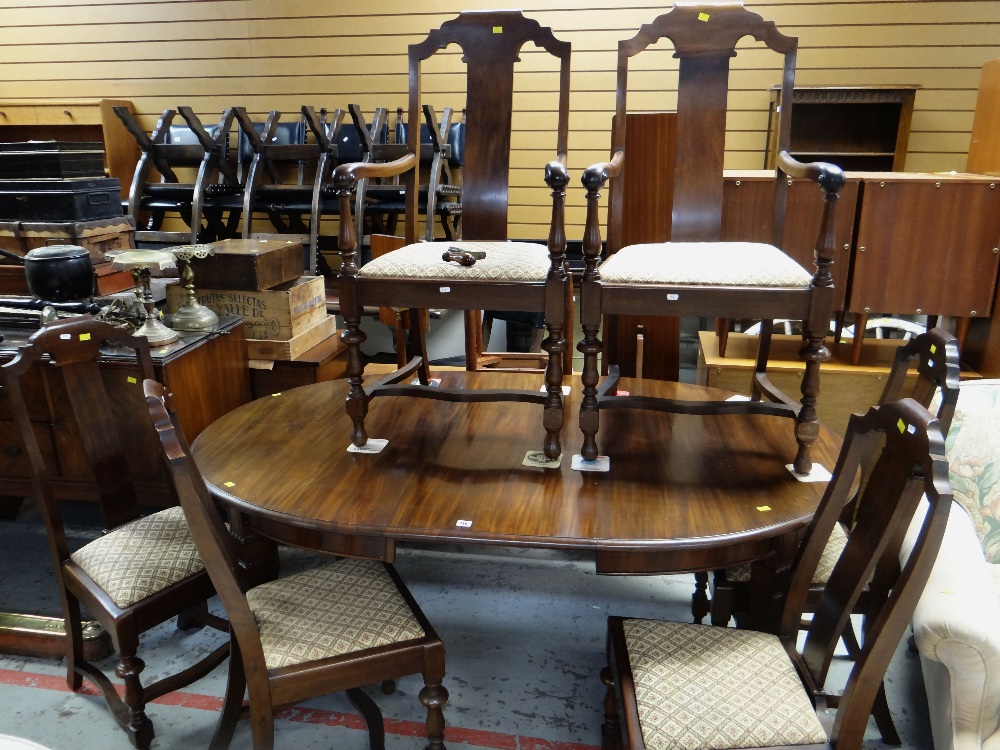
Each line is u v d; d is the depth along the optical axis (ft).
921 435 3.35
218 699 6.04
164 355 7.22
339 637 4.52
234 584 3.99
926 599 4.52
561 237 4.97
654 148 8.30
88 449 5.77
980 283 7.89
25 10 14.29
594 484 5.10
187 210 13.16
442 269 5.27
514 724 5.72
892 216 7.82
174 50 14.03
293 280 9.64
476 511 4.71
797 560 4.37
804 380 5.08
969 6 11.39
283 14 13.48
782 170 6.21
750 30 6.41
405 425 6.23
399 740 5.57
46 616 6.62
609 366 6.94
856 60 11.94
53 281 7.65
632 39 6.55
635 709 3.99
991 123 8.21
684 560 4.49
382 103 13.62
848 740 3.71
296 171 14.30
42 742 5.59
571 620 6.97
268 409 6.66
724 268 5.13
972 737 4.52
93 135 14.76
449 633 6.77
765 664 4.22
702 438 5.94
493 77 6.73
